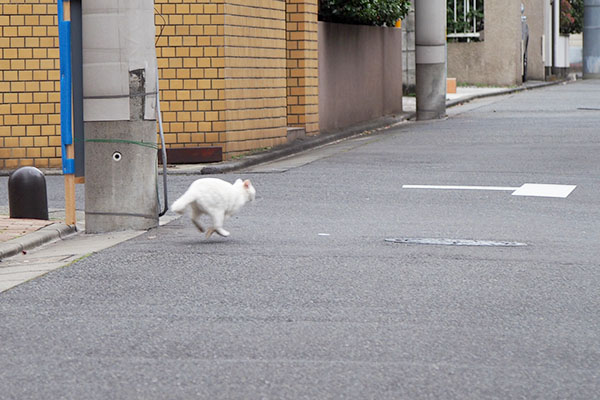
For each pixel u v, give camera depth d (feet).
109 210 48.34
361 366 25.71
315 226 47.60
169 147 76.43
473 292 33.81
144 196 48.52
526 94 154.30
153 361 26.22
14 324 30.12
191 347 27.48
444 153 77.41
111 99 47.98
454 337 28.37
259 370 25.40
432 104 112.47
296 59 90.94
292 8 90.58
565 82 202.59
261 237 44.60
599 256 40.04
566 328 29.45
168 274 36.88
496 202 54.70
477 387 24.12
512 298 33.01
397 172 67.15
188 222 50.65
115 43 47.88
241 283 35.22
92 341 28.17
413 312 31.14
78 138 49.24
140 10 48.11
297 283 35.17
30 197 51.26
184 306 32.04
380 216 50.52
